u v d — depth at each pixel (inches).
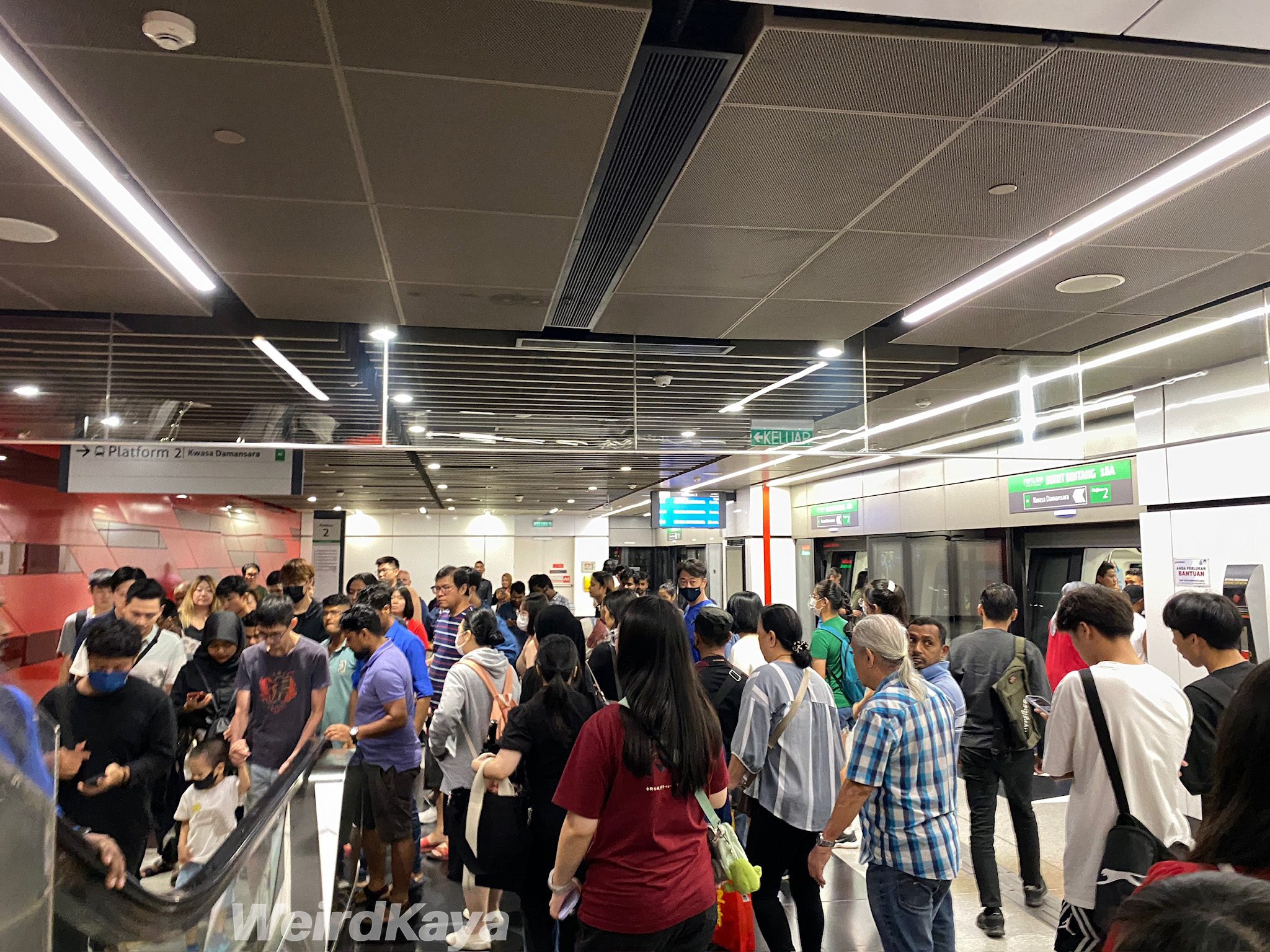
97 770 132.6
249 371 255.4
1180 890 27.3
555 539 1103.0
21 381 241.4
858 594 493.4
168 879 149.5
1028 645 177.5
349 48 113.4
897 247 185.6
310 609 265.1
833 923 173.0
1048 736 115.3
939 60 118.7
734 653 206.5
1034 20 108.0
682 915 91.0
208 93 123.1
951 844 116.1
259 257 186.2
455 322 238.1
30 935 59.1
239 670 188.9
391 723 171.5
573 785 92.0
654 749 92.8
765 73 122.0
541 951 127.9
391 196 157.0
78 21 107.0
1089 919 106.0
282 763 179.3
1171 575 255.1
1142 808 104.3
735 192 159.5
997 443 278.2
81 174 147.6
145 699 138.1
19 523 322.0
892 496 452.1
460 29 110.0
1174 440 253.1
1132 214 168.2
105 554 406.9
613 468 404.2
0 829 56.2
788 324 245.1
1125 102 129.6
